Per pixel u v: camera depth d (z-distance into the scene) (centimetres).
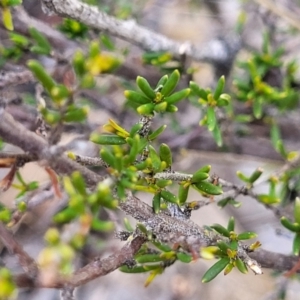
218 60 50
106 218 46
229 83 50
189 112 58
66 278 32
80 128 47
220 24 73
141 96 36
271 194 43
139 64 49
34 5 56
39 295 70
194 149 53
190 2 72
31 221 57
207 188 37
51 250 31
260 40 61
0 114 33
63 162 33
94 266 35
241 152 54
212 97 40
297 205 39
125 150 39
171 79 36
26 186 39
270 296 49
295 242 39
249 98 47
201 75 64
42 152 33
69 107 33
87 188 34
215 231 37
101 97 53
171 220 36
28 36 46
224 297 76
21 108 47
